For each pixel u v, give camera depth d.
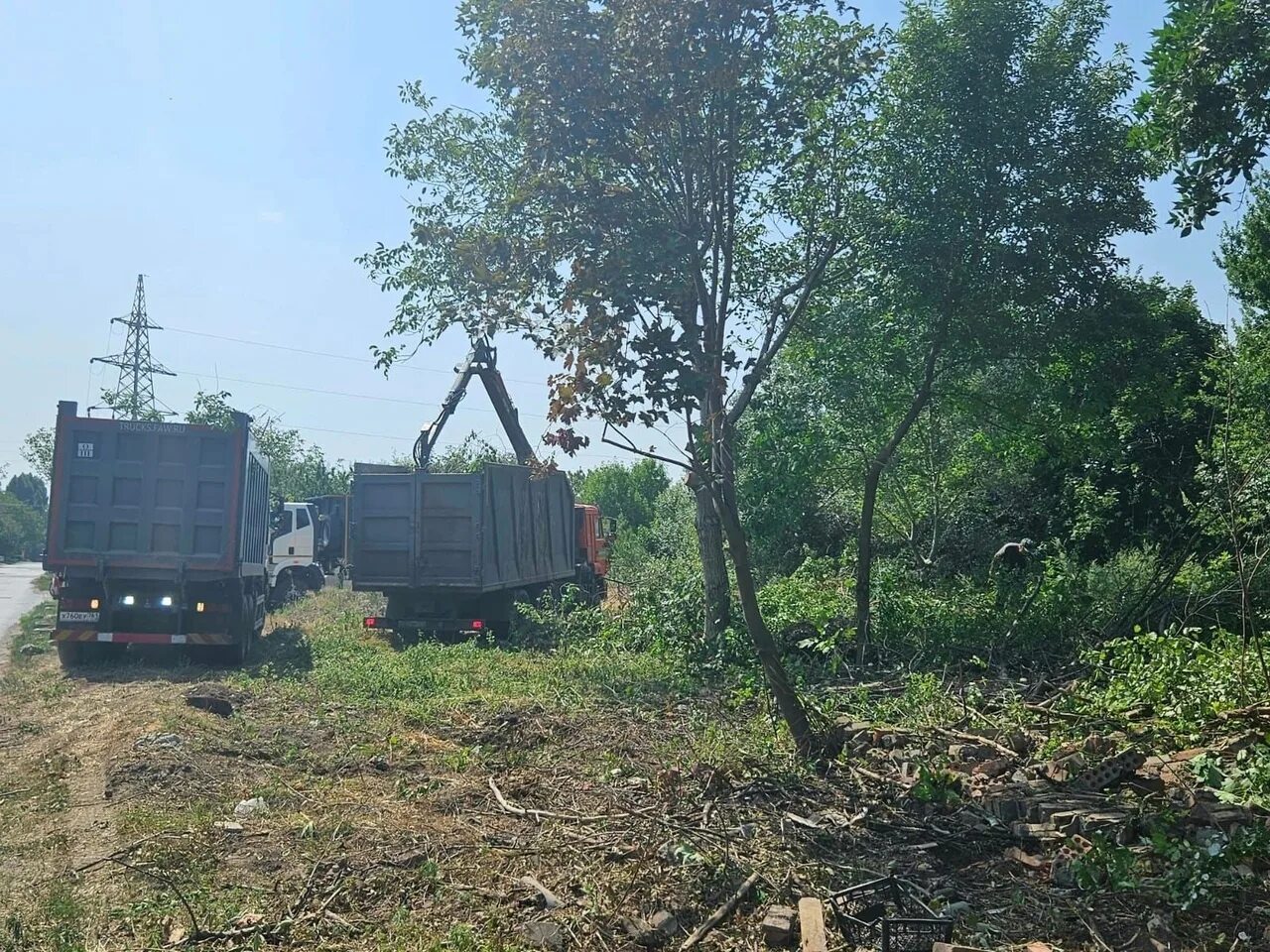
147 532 14.88
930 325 14.21
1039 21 13.78
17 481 100.31
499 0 8.62
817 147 11.17
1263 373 13.92
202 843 6.91
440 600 18.28
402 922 5.68
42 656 16.58
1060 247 13.46
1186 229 8.41
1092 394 14.20
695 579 16.31
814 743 8.98
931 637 14.45
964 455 20.62
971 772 8.38
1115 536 21.91
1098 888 5.91
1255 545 12.23
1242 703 9.09
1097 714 9.67
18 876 6.41
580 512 25.81
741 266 12.82
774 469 17.06
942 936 5.38
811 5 8.83
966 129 13.41
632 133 8.83
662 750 9.62
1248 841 5.88
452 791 8.30
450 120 13.49
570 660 14.98
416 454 21.61
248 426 15.31
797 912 5.69
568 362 8.40
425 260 10.54
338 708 11.76
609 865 6.57
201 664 15.53
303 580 29.81
